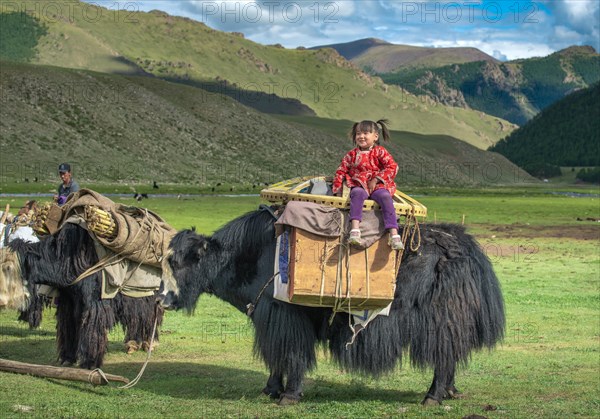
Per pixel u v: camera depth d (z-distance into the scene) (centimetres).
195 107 17512
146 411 703
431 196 10500
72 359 936
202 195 8700
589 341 1160
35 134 13025
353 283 717
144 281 931
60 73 16000
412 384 885
